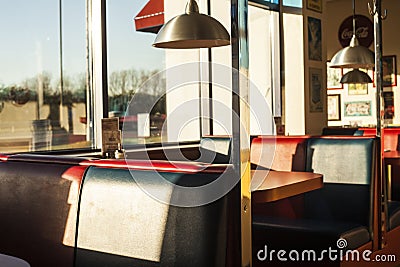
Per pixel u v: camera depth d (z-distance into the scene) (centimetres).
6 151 383
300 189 302
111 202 212
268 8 671
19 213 244
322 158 389
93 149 445
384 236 375
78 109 440
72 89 435
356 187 369
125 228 206
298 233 348
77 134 439
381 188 372
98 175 220
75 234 221
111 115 466
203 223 188
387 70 905
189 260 190
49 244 231
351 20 942
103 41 456
